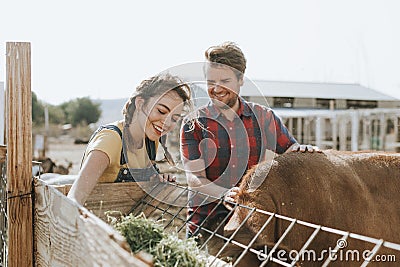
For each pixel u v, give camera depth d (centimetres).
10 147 227
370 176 303
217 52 291
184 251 160
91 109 3534
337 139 2050
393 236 292
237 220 230
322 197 271
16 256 228
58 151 2227
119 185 274
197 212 272
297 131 1978
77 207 153
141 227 171
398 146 1964
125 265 110
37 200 224
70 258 162
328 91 2202
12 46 228
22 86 229
